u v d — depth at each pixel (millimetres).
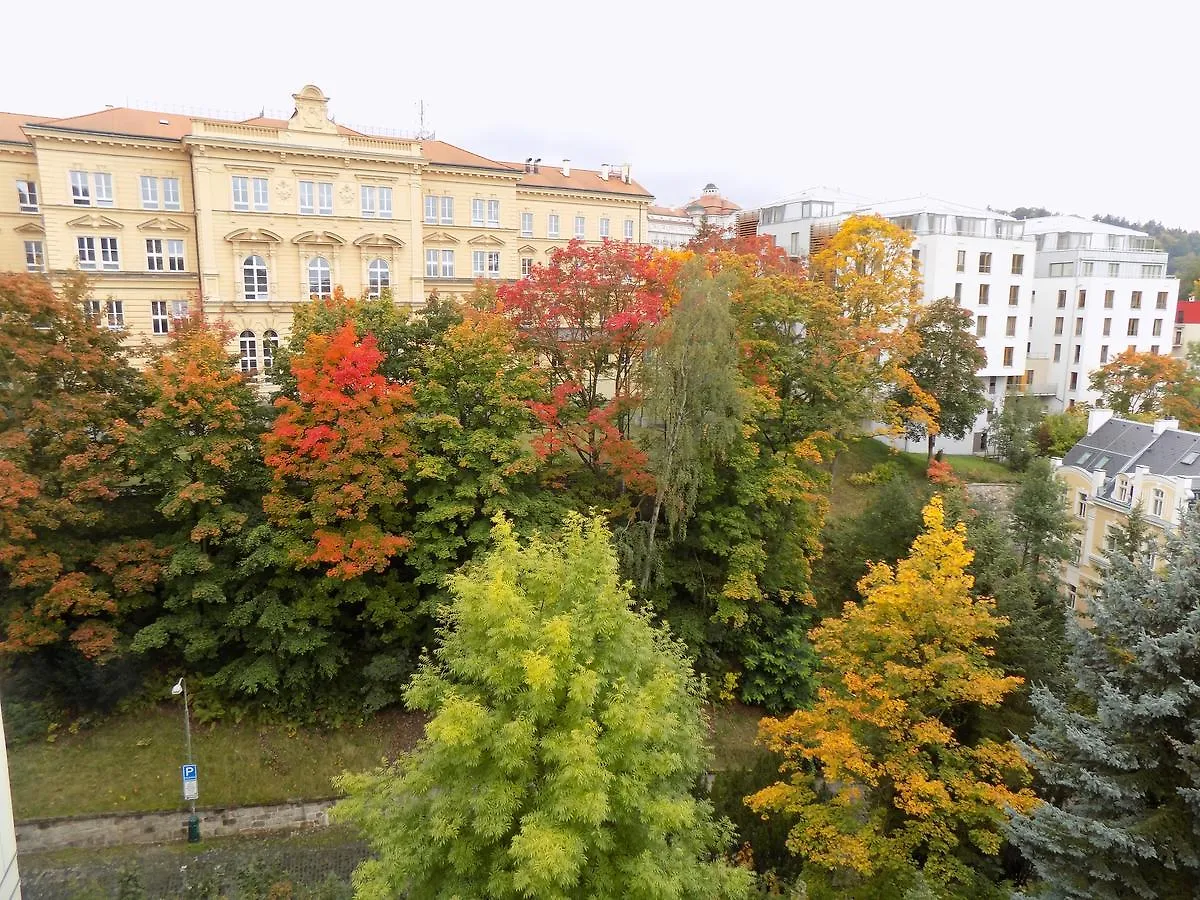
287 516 26156
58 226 45875
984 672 19531
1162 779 13938
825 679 23234
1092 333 71625
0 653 24406
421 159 53781
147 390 26219
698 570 31688
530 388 29266
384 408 26203
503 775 12945
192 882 22109
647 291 32000
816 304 35156
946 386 48344
